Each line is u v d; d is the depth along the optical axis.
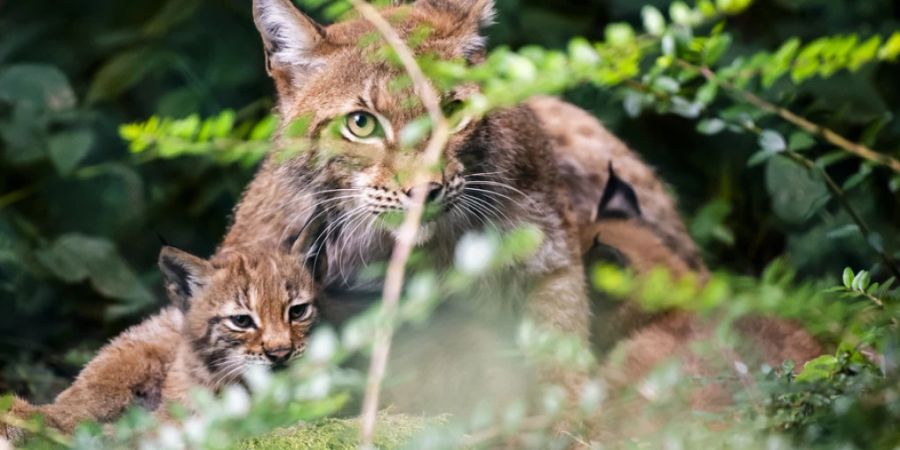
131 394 10.80
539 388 10.28
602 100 13.76
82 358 12.62
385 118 9.85
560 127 13.33
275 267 10.68
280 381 6.41
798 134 9.73
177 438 6.68
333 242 10.80
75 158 13.99
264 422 6.43
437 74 7.96
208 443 6.48
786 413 7.54
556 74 7.09
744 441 7.26
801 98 13.88
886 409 7.16
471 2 10.70
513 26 15.19
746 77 8.34
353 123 9.98
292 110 10.34
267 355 10.42
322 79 10.20
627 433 8.50
